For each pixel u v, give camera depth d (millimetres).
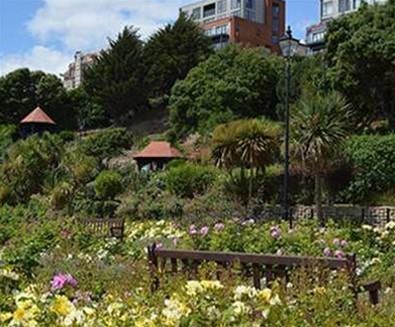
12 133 50219
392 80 28172
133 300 4574
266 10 85938
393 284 7906
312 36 71938
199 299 3939
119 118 56844
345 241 11203
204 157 29516
